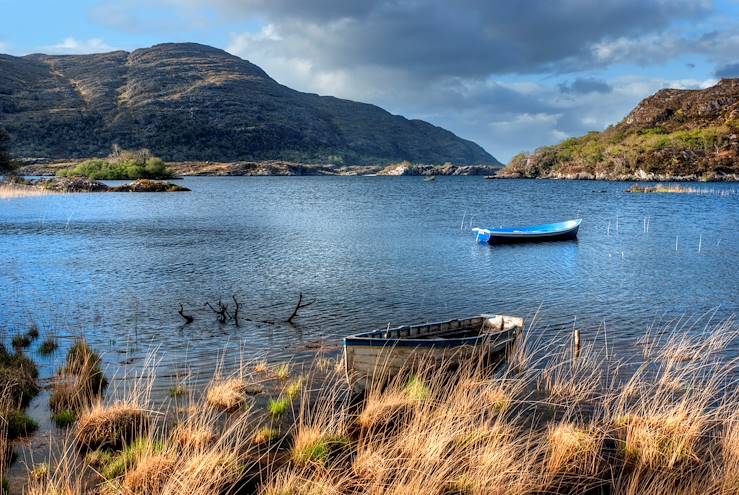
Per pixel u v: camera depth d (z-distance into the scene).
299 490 9.69
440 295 27.81
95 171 158.12
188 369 16.84
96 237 49.53
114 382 15.62
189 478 9.55
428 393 13.74
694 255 40.78
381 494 9.47
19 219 63.19
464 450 10.91
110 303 26.00
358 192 133.75
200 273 33.59
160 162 165.38
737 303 25.98
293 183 183.75
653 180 181.88
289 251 42.53
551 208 85.69
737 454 10.60
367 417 12.80
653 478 10.56
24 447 11.58
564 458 11.08
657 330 21.48
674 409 12.60
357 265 36.53
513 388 14.55
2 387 14.02
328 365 17.28
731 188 133.62
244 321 22.92
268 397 14.52
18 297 27.09
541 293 28.28
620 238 50.44
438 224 62.88
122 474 10.26
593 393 14.80
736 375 16.11
